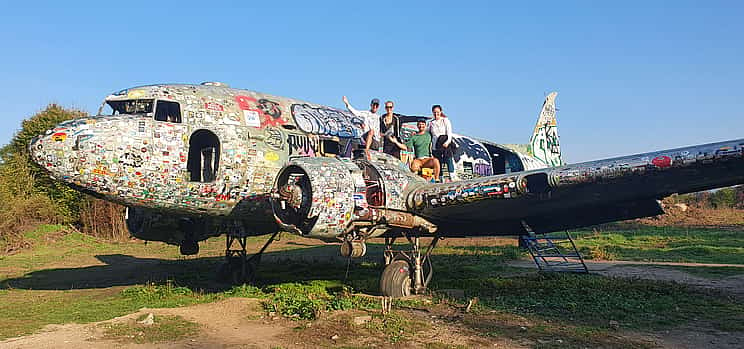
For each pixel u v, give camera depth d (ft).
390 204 27.04
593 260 52.19
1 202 77.41
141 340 18.39
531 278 35.70
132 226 36.50
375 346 17.26
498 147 56.65
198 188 27.04
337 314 22.03
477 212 28.76
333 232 24.53
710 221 122.42
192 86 30.01
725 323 21.33
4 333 19.99
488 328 19.83
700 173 20.95
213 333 19.30
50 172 24.35
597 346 17.51
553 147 69.31
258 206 29.40
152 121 26.61
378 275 38.58
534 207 28.27
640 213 29.84
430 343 17.56
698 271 40.86
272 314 22.15
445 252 61.16
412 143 35.06
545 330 19.58
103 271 47.09
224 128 28.32
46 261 57.88
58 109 96.02
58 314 23.82
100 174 24.75
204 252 69.41
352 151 33.37
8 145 97.04
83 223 88.17
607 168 22.12
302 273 40.27
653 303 25.31
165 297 28.27
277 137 30.04
